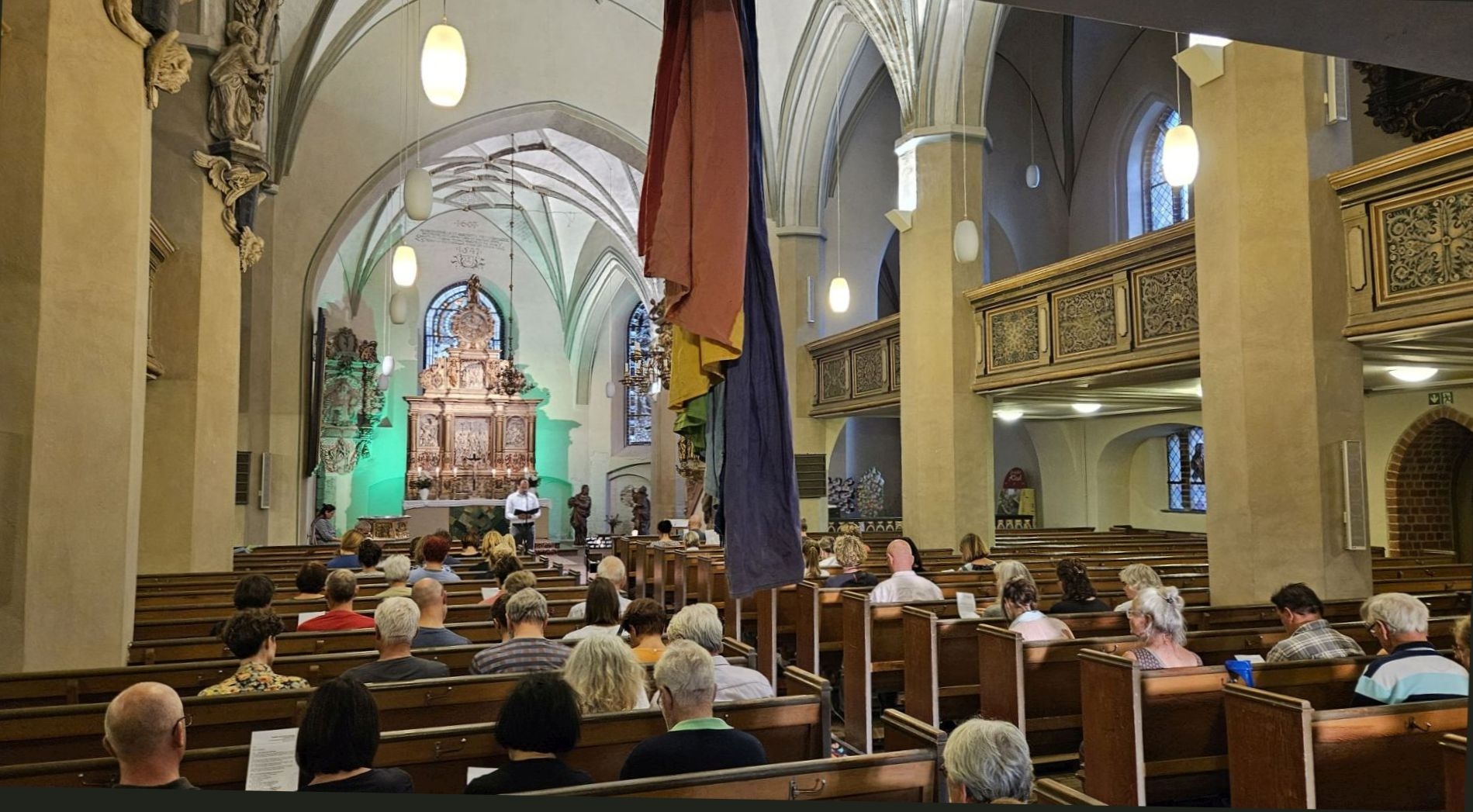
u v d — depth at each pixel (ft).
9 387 17.31
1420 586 31.78
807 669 27.25
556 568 37.47
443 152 64.95
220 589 29.48
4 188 17.51
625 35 66.59
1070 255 67.26
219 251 35.06
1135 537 55.47
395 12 62.28
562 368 107.14
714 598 34.40
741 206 9.38
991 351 46.50
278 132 56.44
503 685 15.33
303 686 14.89
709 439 10.00
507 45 64.75
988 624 21.86
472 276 101.14
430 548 30.25
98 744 13.82
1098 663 16.43
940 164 47.96
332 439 90.12
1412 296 26.37
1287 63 28.99
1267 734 13.37
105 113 19.02
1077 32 64.80
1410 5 7.29
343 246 91.97
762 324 9.96
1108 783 16.19
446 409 98.22
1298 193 28.63
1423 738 13.38
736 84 9.50
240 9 34.78
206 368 34.37
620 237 89.92
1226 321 30.35
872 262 71.26
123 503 19.29
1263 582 28.91
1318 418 27.96
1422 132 39.52
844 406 59.00
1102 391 47.32
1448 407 45.01
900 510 84.38
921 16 47.57
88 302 18.61
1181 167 26.99
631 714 13.21
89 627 18.51
